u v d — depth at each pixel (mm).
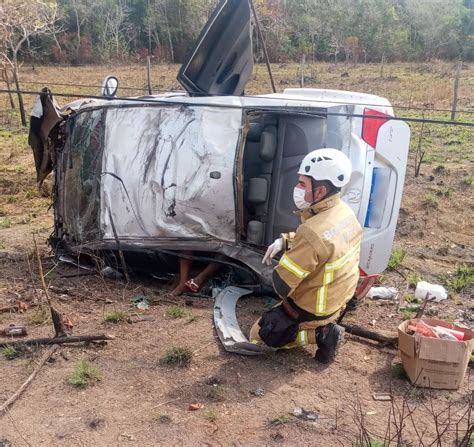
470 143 14469
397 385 4227
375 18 52312
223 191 5551
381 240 5586
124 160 6004
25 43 54875
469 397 4020
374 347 4820
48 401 3912
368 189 5406
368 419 3789
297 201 4281
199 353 4574
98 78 38312
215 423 3693
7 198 11602
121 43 58062
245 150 5945
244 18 6316
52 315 4691
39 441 3498
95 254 6414
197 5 58281
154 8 61156
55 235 7238
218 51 6512
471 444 3482
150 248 5898
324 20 53125
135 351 4594
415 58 50812
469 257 8312
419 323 4430
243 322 5238
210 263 6020
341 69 40594
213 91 6867
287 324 4336
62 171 6898
